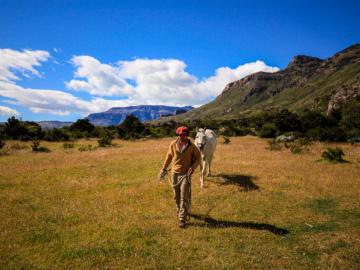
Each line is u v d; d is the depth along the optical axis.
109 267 4.91
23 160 15.92
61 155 18.05
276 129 34.44
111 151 19.81
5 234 6.01
